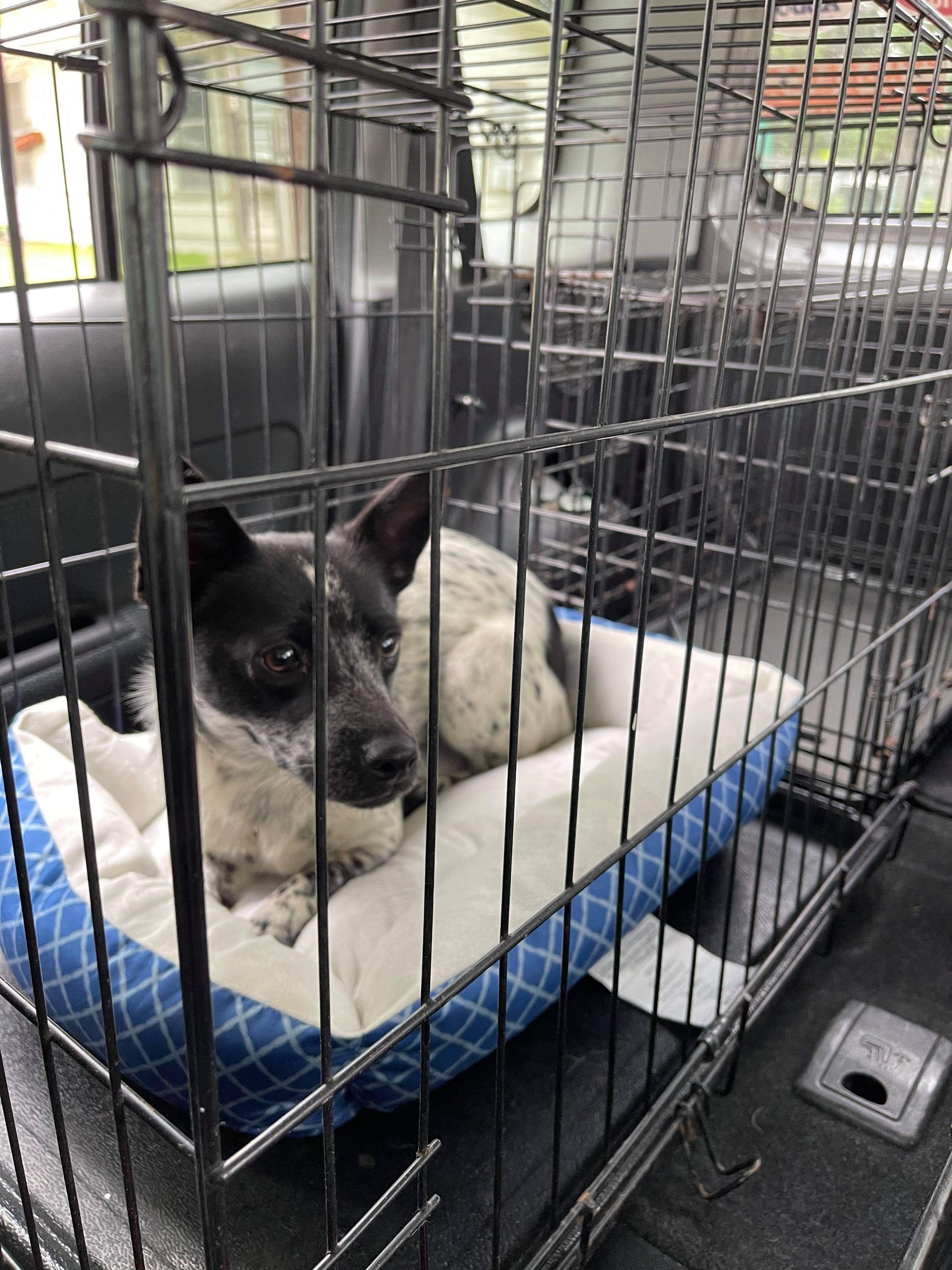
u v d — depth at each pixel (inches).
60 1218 44.5
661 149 121.1
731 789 70.8
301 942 57.1
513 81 99.3
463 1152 50.1
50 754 67.4
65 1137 32.0
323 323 20.4
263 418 102.1
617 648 89.9
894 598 83.7
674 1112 50.8
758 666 49.6
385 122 82.6
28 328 22.8
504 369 102.2
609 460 112.6
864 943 69.8
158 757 71.7
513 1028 53.1
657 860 63.1
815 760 78.5
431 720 27.4
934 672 93.6
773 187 94.2
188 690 20.1
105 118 80.0
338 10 89.4
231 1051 45.9
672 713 78.2
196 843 21.1
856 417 126.3
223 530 54.7
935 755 93.3
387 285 111.7
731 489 119.6
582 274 112.0
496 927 53.9
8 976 58.1
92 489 82.9
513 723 30.5
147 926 51.9
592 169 109.8
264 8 56.7
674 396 128.1
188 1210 45.3
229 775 62.9
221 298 86.0
